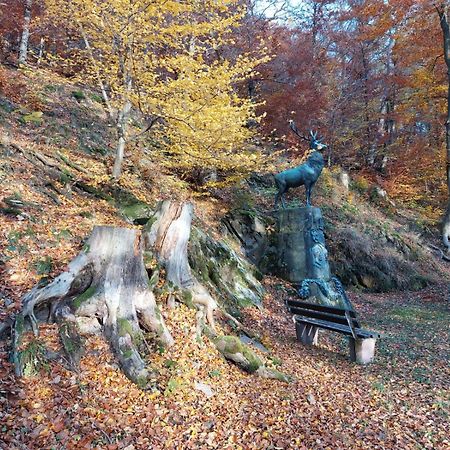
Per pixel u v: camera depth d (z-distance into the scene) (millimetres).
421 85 19922
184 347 5008
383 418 4582
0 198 6555
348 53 23000
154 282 5465
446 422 4555
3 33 15500
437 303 13031
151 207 9312
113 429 3547
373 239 16375
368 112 23016
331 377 5809
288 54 19141
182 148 9789
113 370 4234
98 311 4570
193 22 9273
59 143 9977
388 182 21344
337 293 11430
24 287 4980
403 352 7324
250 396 4652
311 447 3838
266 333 7621
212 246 9594
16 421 3320
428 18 18375
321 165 12867
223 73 8672
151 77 8969
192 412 4051
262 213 13867
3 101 10195
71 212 7371
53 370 3930
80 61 10008
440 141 22359
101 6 8047
